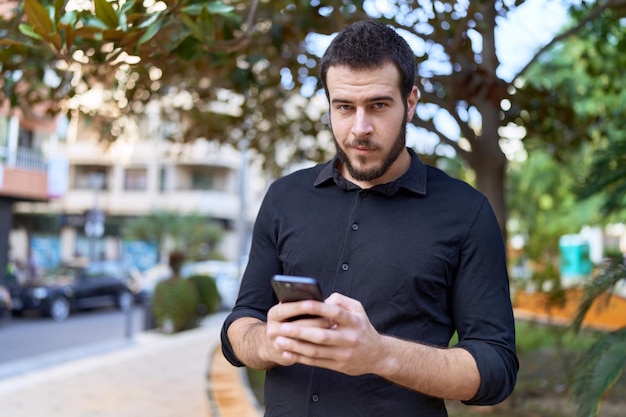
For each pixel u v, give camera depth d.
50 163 19.50
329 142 7.87
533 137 6.96
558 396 6.09
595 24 5.93
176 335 12.29
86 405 6.29
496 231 1.71
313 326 1.28
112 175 34.47
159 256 30.58
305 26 4.75
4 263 18.83
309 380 1.68
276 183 1.93
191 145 8.11
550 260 8.55
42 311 16.75
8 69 4.15
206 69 5.07
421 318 1.66
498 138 5.61
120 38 2.85
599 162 4.07
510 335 1.64
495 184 5.64
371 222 1.72
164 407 6.23
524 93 6.12
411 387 1.47
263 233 1.89
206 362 8.91
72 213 34.22
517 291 7.53
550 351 7.72
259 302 1.85
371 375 1.63
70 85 4.89
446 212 1.70
